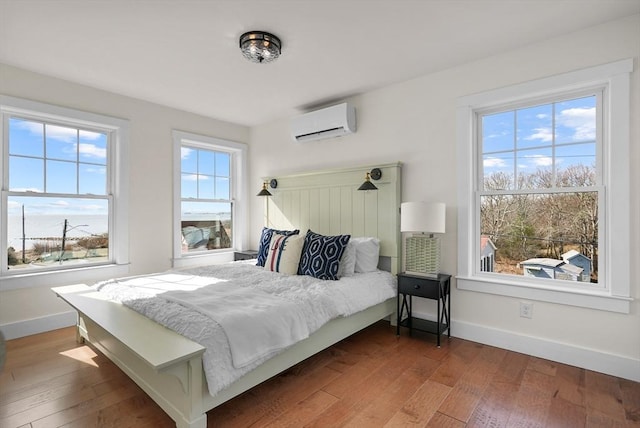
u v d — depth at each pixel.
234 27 2.20
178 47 2.46
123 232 3.43
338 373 2.24
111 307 2.09
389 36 2.34
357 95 3.49
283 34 2.29
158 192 3.72
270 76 3.00
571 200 2.44
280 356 1.95
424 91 3.03
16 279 2.81
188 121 4.00
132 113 3.51
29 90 2.85
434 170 2.98
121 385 2.05
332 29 2.24
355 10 2.03
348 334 2.53
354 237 3.43
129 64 2.74
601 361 2.22
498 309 2.65
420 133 3.06
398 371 2.27
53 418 1.73
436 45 2.48
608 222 2.25
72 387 2.02
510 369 2.28
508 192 2.68
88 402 1.87
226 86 3.22
